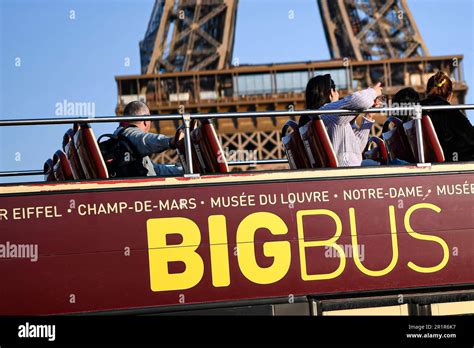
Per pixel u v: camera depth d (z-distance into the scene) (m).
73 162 7.67
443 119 8.50
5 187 6.82
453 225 7.63
